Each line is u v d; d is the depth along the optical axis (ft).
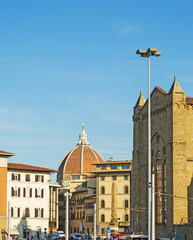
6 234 481.46
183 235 414.41
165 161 456.45
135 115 516.73
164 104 456.86
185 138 439.22
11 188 604.49
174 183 433.07
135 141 513.86
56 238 629.51
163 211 453.58
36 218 620.90
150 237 248.32
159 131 464.24
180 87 445.37
